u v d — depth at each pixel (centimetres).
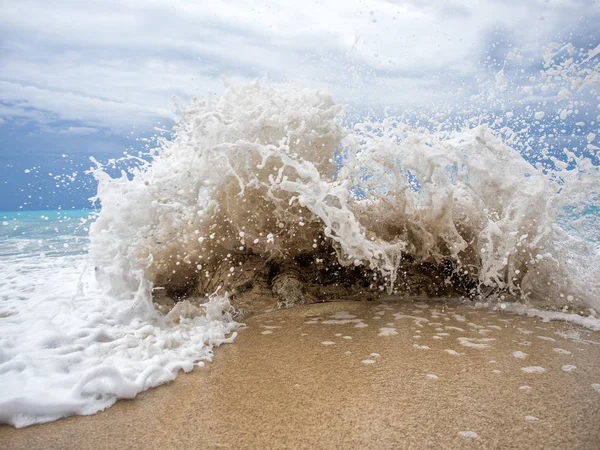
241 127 313
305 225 324
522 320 262
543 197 309
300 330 248
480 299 314
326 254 334
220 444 135
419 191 329
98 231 316
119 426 148
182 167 311
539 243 308
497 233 300
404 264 338
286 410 155
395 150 327
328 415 151
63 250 593
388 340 227
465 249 333
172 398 167
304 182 325
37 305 288
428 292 326
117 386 167
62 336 226
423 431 139
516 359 198
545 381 174
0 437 142
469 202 332
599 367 188
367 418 148
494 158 326
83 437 142
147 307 273
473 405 155
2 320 256
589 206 312
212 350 218
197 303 311
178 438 140
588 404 154
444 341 224
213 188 320
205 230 330
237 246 336
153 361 196
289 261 332
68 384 173
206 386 177
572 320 258
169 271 336
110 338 234
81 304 288
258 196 324
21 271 427
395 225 336
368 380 178
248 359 205
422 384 173
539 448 129
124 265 302
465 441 133
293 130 324
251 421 148
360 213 332
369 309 289
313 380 179
